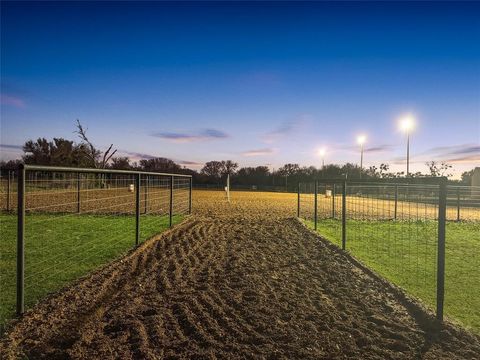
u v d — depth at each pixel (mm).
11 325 3748
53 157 41500
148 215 13641
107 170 6176
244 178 67125
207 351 3289
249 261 6699
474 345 3520
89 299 4535
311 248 7965
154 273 5789
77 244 7891
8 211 13500
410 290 5309
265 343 3479
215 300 4598
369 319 4102
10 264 6160
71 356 3180
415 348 3457
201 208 18594
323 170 62375
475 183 40156
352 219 14562
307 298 4754
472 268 6707
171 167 66938
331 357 3266
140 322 3879
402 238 9914
